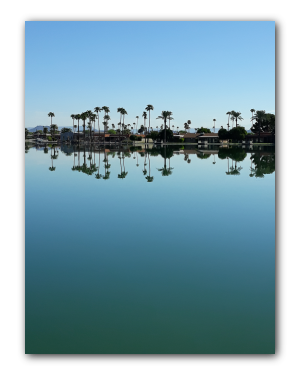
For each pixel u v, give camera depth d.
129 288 5.32
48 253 6.99
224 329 4.18
